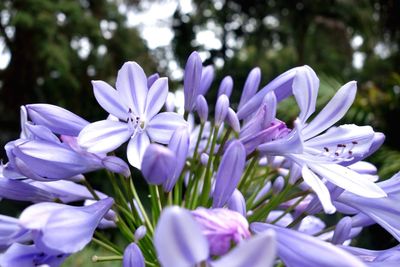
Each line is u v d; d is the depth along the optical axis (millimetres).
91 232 181
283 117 734
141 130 207
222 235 146
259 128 216
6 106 1318
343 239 215
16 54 1254
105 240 227
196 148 231
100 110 1357
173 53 1654
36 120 207
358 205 208
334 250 147
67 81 1269
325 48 1444
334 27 1279
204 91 282
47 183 228
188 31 1616
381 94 816
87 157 207
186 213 118
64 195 233
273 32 1516
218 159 226
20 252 183
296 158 207
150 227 218
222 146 225
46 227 160
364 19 1242
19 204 1050
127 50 1468
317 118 216
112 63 1428
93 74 1384
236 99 1387
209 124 281
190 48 1617
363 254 204
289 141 197
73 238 170
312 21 1298
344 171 201
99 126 200
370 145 215
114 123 204
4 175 213
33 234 161
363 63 1676
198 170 235
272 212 260
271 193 257
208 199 226
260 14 1419
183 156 187
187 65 245
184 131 187
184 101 248
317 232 248
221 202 190
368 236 800
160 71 1521
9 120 1322
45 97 1327
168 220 116
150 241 217
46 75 1276
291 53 1611
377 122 814
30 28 1196
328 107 215
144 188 1006
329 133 220
